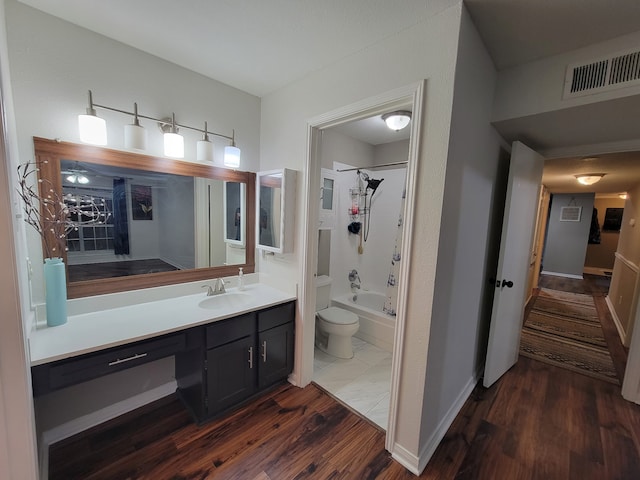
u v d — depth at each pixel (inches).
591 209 260.8
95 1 52.9
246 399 79.7
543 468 61.0
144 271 74.7
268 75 79.5
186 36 63.2
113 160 67.1
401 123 98.4
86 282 65.9
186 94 77.8
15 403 40.0
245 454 62.6
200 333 66.1
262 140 95.5
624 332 130.1
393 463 61.5
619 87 55.5
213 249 88.0
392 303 118.6
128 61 67.6
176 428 69.3
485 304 93.4
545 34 56.6
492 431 71.5
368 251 150.1
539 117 67.9
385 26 56.2
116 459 60.3
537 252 206.7
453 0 48.4
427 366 57.1
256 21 57.1
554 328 142.9
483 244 80.8
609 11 48.8
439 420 67.9
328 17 54.6
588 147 90.1
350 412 76.9
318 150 80.6
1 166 35.8
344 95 68.9
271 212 88.7
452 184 55.3
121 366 55.2
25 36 54.7
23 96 55.2
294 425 71.6
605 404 83.1
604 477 59.2
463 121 55.8
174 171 77.2
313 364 95.6
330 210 123.9
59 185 60.5
